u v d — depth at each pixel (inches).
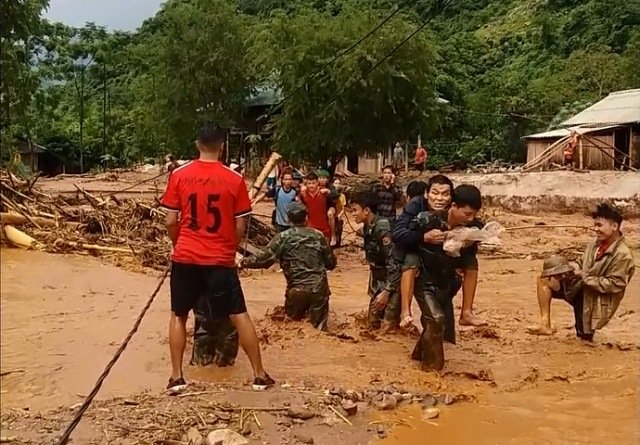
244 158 1838.1
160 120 1891.0
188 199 260.5
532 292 510.6
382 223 346.3
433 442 218.8
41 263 537.3
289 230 357.7
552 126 1934.1
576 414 245.0
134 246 603.2
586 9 2728.8
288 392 255.9
